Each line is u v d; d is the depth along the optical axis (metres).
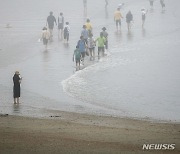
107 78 65.38
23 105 52.47
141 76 66.25
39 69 71.06
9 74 68.38
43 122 44.47
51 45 88.25
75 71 69.62
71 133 39.84
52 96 56.38
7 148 34.53
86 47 76.12
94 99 54.94
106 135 39.19
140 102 53.53
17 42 91.38
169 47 85.00
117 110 50.28
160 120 46.31
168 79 64.19
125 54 80.75
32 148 34.62
